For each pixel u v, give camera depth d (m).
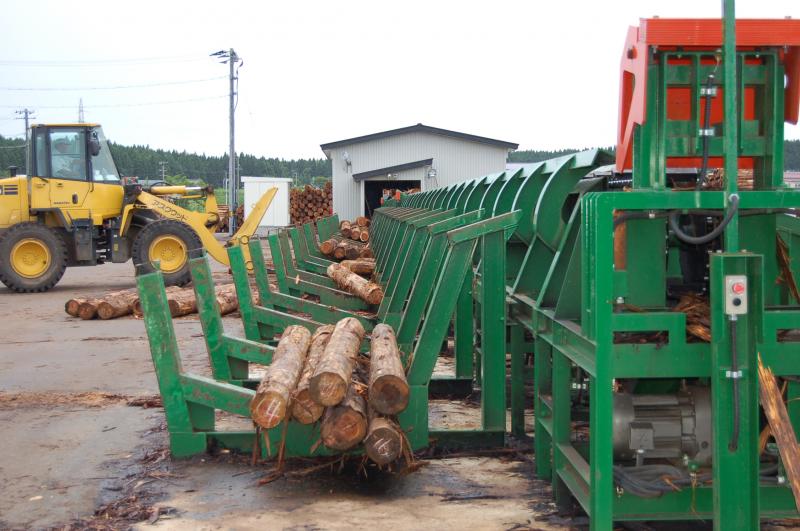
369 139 34.47
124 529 4.30
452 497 4.70
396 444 4.70
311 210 35.69
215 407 5.47
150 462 5.47
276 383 4.88
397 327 8.18
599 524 3.68
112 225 17.31
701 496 3.86
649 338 3.86
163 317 5.47
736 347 3.48
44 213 17.30
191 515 4.48
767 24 3.76
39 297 16.02
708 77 3.73
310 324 9.00
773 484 3.91
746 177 4.66
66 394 7.56
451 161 34.69
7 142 78.81
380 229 16.55
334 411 4.80
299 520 4.37
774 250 4.04
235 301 13.47
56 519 4.48
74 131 16.97
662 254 3.93
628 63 3.97
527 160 46.91
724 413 3.53
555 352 4.49
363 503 4.62
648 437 3.89
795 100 3.85
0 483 5.10
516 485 4.90
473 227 5.44
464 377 7.36
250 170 116.38
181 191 18.30
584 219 3.88
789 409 4.07
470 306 7.34
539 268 5.88
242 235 17.83
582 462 4.18
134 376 8.41
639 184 3.92
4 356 9.66
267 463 5.36
